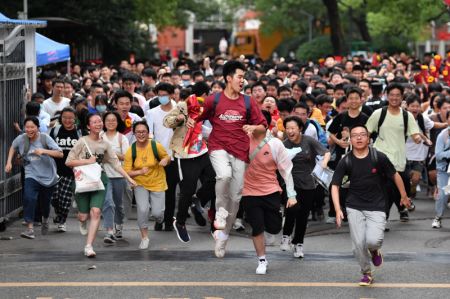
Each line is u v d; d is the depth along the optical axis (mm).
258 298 21078
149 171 27672
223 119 23859
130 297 21141
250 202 23750
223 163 23844
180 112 26859
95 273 23609
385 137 30875
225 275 23391
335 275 23453
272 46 164375
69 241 28766
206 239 29172
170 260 25422
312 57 127938
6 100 31266
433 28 145500
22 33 33344
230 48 181625
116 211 28625
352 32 140875
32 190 29109
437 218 31422
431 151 38062
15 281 22703
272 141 23875
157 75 47625
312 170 26172
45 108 35531
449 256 26141
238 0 155500
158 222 30625
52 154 29078
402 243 28531
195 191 27703
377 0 104062
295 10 152875
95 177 26516
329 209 32750
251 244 28312
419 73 53875
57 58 44875
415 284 22438
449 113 31250
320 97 36531
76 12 88625
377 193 22562
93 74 53312
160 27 122562
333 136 31562
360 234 22281
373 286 22234
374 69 60625
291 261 25312
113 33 97000
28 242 28594
